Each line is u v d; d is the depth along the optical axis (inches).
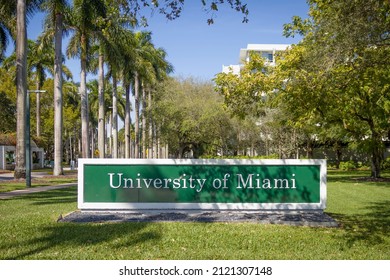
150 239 264.5
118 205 350.9
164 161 352.2
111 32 1133.7
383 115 804.6
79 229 293.4
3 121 1681.8
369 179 898.7
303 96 433.7
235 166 351.3
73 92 2454.5
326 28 323.3
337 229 307.9
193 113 1427.2
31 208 418.6
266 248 249.9
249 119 1444.4
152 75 1610.5
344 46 303.3
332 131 1055.0
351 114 824.9
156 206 349.7
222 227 299.7
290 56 527.8
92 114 2583.7
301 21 625.6
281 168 350.6
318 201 348.8
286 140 1311.5
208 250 242.8
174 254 234.2
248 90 513.3
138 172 353.1
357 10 295.0
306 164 349.4
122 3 324.2
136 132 1828.2
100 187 353.1
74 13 1048.2
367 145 890.1
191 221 323.0
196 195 351.6
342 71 334.0
